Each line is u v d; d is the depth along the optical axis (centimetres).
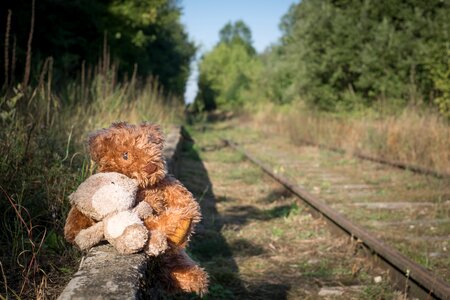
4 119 160
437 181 286
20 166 139
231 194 288
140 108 375
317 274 158
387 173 336
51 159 157
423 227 205
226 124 1098
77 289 66
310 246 188
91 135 85
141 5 608
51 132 181
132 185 79
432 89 491
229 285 150
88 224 80
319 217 225
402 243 184
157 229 80
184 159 425
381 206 245
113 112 292
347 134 506
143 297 73
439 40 491
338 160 415
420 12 521
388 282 149
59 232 121
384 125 424
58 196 129
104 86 320
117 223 74
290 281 154
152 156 81
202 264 165
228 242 193
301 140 569
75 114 252
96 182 77
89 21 495
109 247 82
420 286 137
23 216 124
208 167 391
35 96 203
